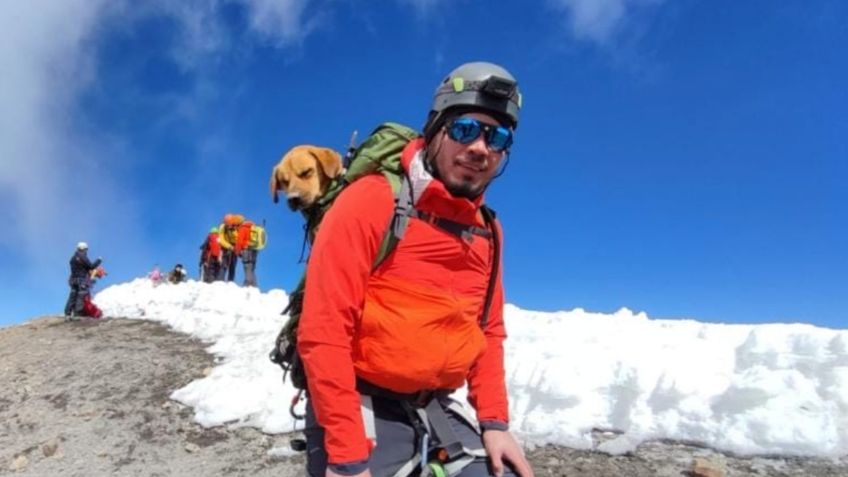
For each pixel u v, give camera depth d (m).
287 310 2.36
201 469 5.40
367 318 2.02
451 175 2.09
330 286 1.95
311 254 2.04
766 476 3.91
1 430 6.86
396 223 2.03
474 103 2.05
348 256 1.96
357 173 2.13
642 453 4.39
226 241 17.27
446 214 2.09
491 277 2.31
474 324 2.19
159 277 18.30
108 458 5.88
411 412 2.12
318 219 2.29
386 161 2.11
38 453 6.19
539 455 4.59
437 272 2.07
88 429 6.52
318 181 2.26
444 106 2.09
